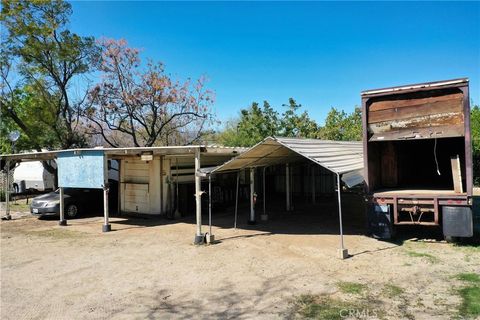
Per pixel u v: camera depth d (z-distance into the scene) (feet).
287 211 49.39
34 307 18.67
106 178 38.99
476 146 75.51
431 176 48.11
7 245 33.04
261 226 38.81
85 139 81.20
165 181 46.78
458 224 27.12
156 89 79.97
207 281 22.02
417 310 16.85
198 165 32.71
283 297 19.10
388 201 29.91
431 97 28.22
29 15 69.82
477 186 76.64
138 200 49.26
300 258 26.27
